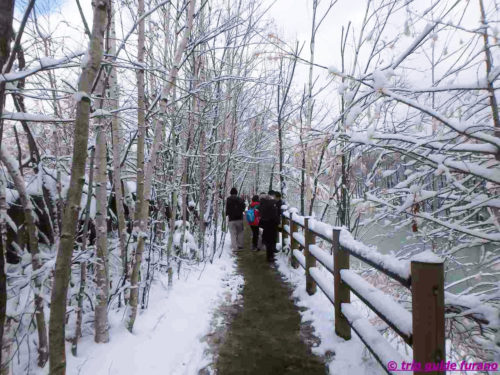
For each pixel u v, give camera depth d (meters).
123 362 2.63
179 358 2.87
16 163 2.38
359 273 3.93
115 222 4.78
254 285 5.07
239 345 3.14
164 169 5.21
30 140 3.13
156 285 4.61
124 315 3.36
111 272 3.96
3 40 1.52
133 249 3.75
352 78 2.39
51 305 1.81
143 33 3.49
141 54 3.47
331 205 5.61
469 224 3.30
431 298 1.62
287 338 3.26
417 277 1.67
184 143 6.49
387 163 3.77
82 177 1.78
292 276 5.44
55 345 1.82
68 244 1.80
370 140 2.61
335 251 3.12
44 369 2.56
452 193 3.37
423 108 2.17
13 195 3.30
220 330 3.47
